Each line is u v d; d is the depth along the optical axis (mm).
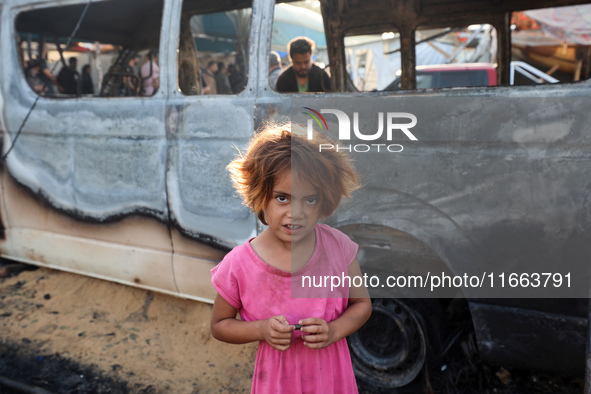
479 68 3867
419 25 3527
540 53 3957
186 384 2359
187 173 2539
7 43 3117
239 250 1159
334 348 1186
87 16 3646
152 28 4066
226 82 5520
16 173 3221
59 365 2521
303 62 3053
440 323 2158
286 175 1007
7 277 3570
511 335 1888
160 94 2600
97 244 2969
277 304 1127
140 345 2713
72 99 2912
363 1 3523
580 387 2127
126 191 2785
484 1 3357
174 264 2682
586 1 3164
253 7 2297
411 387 2238
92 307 3143
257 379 1172
